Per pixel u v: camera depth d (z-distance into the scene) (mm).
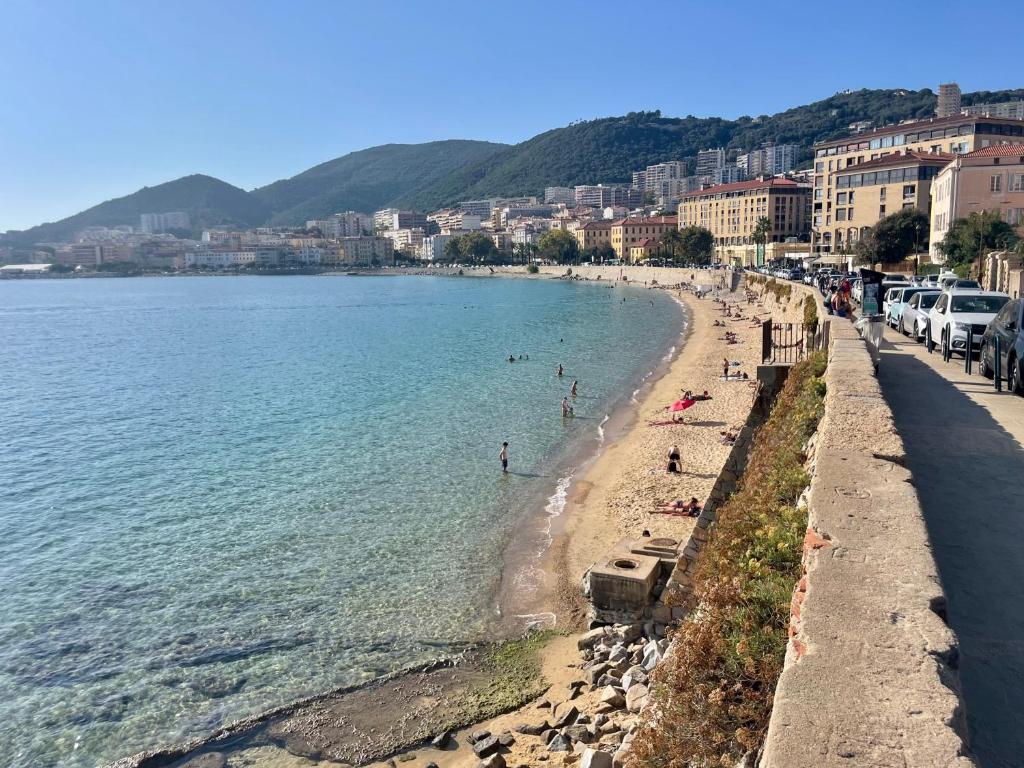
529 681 19234
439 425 48250
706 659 7977
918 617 5020
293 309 169125
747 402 49875
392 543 28859
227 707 18750
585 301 162125
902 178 113500
